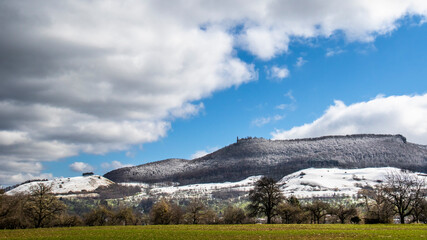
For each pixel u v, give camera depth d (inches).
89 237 2164.1
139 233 2433.6
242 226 3191.4
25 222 3917.3
